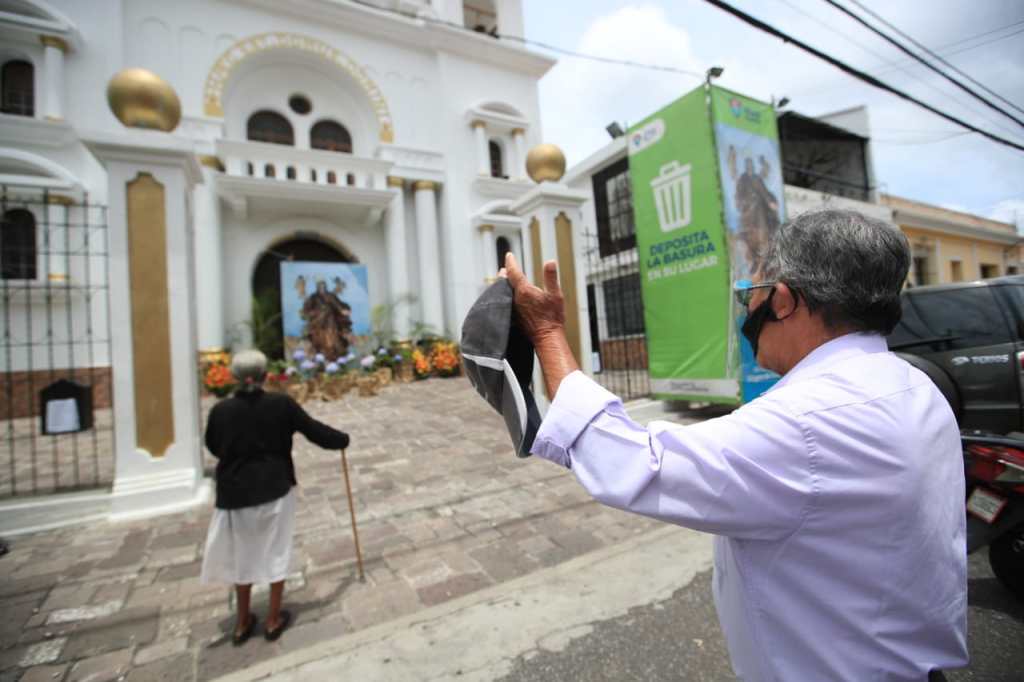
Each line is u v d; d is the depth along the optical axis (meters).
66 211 9.57
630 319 12.97
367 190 12.32
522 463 5.50
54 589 3.18
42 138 9.62
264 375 2.77
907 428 0.76
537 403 0.97
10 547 3.82
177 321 4.79
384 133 13.71
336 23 13.30
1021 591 2.54
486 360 0.92
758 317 0.99
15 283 9.16
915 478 0.74
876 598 0.74
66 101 9.99
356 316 12.68
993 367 4.05
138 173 4.75
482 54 15.07
